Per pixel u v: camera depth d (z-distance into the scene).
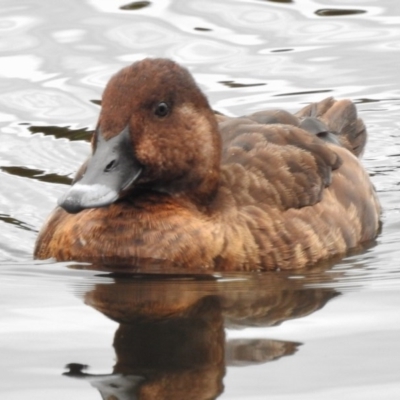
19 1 18.39
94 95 16.08
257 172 12.00
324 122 14.06
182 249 11.45
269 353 9.57
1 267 11.78
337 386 8.95
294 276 11.51
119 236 11.55
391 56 17.09
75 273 11.45
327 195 12.48
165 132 11.30
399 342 9.71
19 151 15.20
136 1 18.39
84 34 17.38
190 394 8.86
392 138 15.86
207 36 17.41
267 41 17.44
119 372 9.21
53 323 10.20
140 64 11.41
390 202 14.23
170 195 11.62
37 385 9.00
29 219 13.52
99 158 10.98
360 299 10.78
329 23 17.92
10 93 16.30
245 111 15.73
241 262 11.53
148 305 10.62
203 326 10.13
